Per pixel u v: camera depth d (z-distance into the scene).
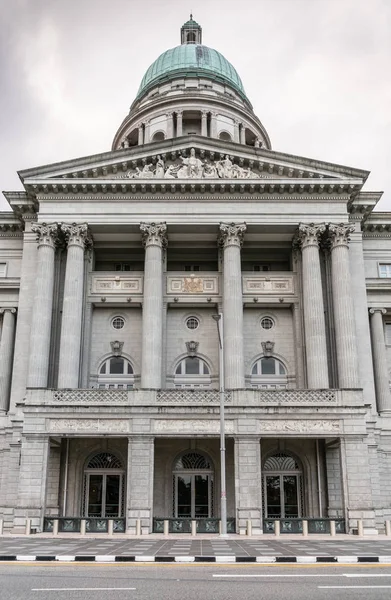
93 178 41.28
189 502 34.81
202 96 62.41
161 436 30.53
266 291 41.41
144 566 16.19
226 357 37.91
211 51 72.31
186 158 42.16
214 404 31.09
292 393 31.70
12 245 44.84
